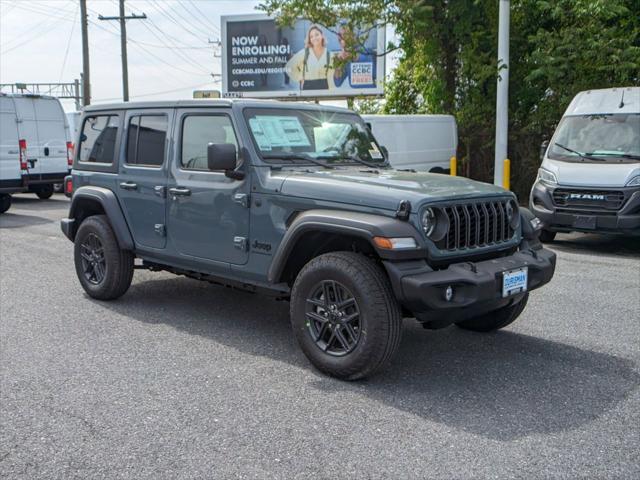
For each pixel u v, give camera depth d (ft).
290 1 57.11
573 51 49.88
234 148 16.74
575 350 17.85
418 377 15.79
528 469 11.39
